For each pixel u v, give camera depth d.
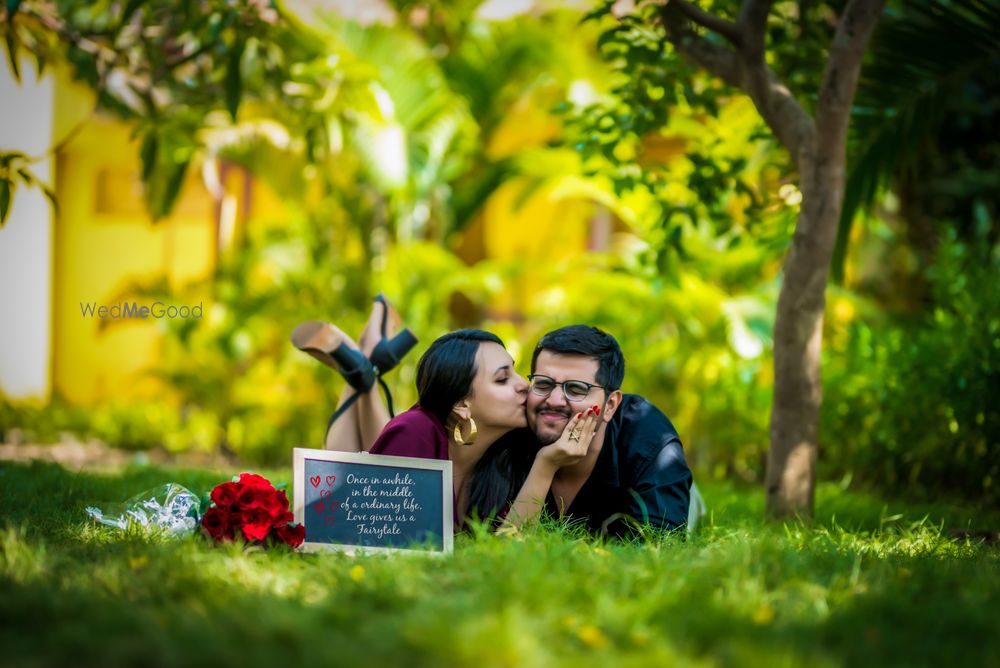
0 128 10.80
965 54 5.83
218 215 11.84
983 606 2.74
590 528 4.02
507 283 11.80
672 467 3.94
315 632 2.31
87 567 2.96
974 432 6.38
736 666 2.20
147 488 5.19
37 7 6.15
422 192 10.33
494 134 11.38
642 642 2.35
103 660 2.16
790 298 4.93
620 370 3.84
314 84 6.28
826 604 2.74
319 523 3.51
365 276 10.45
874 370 7.11
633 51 5.43
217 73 6.40
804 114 4.94
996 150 9.66
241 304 10.22
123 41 6.86
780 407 4.96
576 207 12.05
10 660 2.19
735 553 3.18
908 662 2.31
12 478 5.41
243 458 10.19
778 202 6.03
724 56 5.07
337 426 4.47
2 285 11.04
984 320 6.63
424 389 3.82
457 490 3.91
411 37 10.10
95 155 11.97
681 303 8.60
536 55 10.27
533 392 3.79
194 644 2.22
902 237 10.02
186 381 10.47
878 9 4.68
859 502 5.86
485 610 2.51
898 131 6.10
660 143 10.78
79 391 12.09
